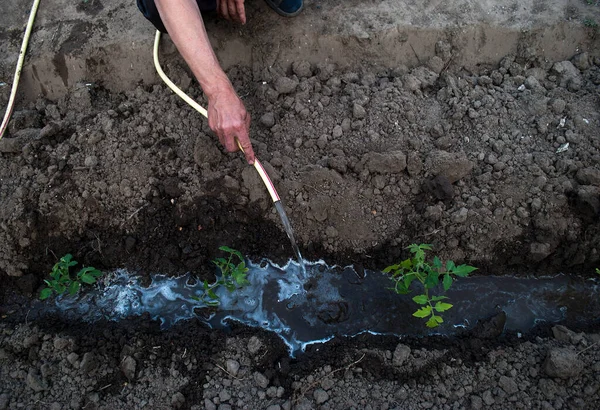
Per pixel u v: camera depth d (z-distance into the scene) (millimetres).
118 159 1552
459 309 1476
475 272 1518
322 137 1557
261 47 1649
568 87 1645
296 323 1464
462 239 1490
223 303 1494
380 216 1521
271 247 1540
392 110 1584
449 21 1672
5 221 1507
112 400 1305
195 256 1527
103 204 1532
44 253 1527
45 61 1654
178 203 1529
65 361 1352
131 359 1335
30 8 1755
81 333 1412
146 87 1659
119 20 1685
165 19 1228
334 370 1343
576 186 1494
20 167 1562
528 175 1512
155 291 1518
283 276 1530
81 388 1319
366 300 1493
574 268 1521
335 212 1519
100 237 1538
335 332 1451
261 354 1370
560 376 1291
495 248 1498
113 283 1532
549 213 1480
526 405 1282
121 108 1604
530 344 1380
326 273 1532
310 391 1318
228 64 1657
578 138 1546
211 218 1513
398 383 1326
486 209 1480
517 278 1522
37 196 1530
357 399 1305
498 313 1452
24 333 1414
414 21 1670
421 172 1518
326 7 1697
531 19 1679
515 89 1639
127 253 1540
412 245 1370
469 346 1390
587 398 1281
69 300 1508
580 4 1709
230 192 1517
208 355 1367
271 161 1531
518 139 1564
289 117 1600
